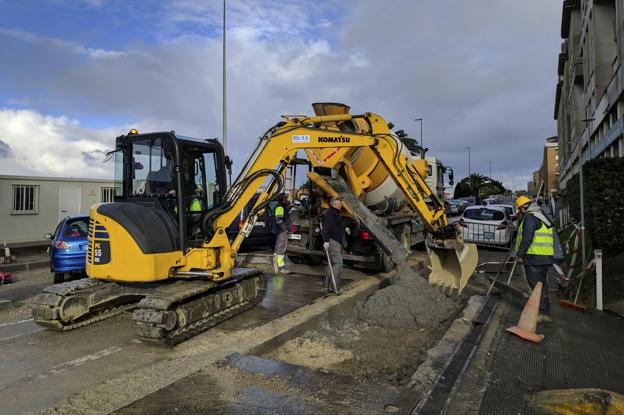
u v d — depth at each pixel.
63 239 9.30
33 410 4.00
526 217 7.07
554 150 66.75
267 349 5.37
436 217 9.79
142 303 5.59
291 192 10.49
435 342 6.00
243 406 3.74
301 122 7.80
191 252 6.30
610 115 16.06
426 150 13.96
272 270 11.14
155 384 4.16
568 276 8.54
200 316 6.20
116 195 6.84
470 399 4.02
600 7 18.91
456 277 8.35
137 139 6.54
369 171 10.31
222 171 7.31
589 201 10.43
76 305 6.32
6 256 12.82
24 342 5.91
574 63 29.28
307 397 3.98
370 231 8.70
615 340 5.92
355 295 7.89
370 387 4.32
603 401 3.80
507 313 7.03
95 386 4.30
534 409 3.89
